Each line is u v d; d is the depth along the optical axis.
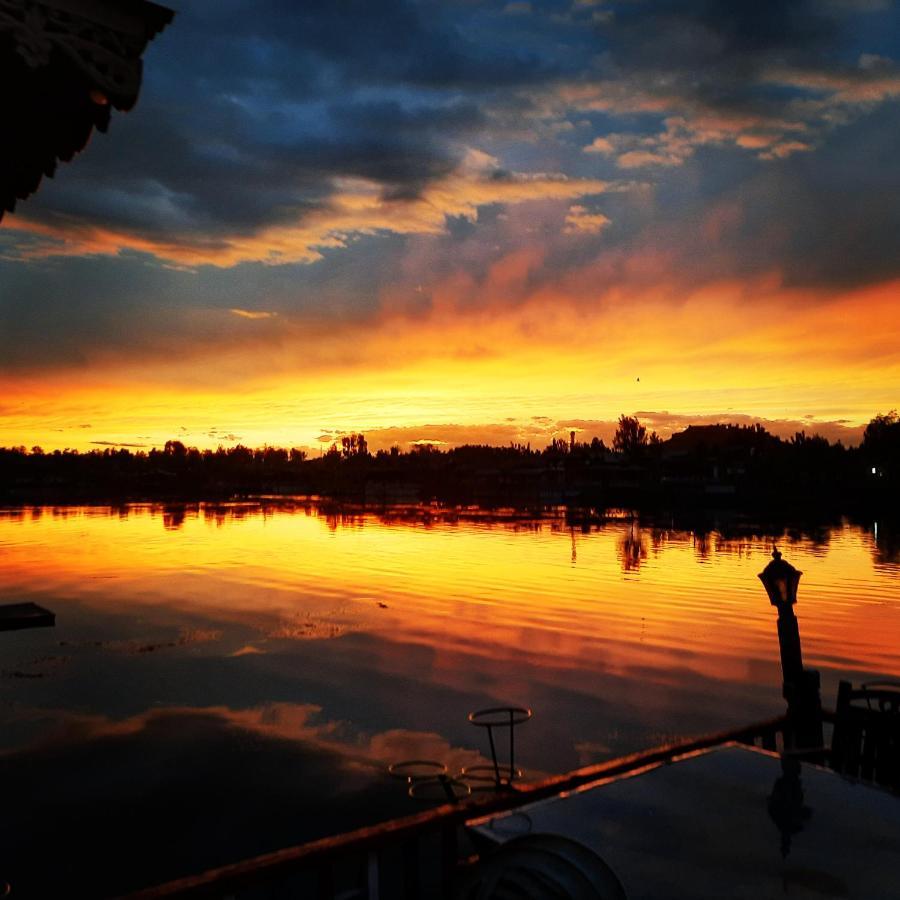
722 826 3.18
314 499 146.75
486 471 162.75
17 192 3.69
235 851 8.40
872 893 2.62
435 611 24.11
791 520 76.94
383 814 9.27
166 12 2.65
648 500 118.12
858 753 5.29
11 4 2.42
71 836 8.77
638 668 16.66
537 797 3.75
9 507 105.12
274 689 15.00
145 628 21.28
